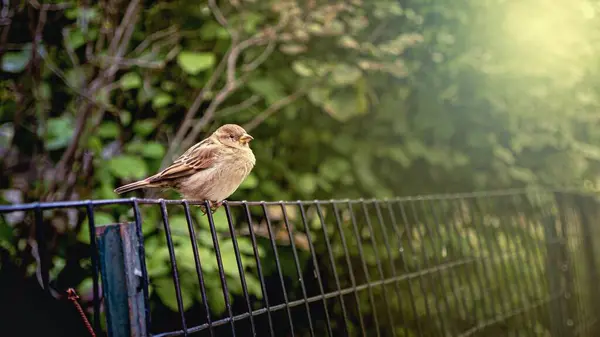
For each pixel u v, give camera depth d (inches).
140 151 151.8
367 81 184.5
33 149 152.3
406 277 119.0
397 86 191.5
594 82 251.0
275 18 176.9
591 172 264.2
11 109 151.9
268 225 94.1
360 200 114.3
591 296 191.8
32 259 140.5
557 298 169.3
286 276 166.6
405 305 180.7
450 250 145.1
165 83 169.8
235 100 173.0
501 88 201.5
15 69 151.2
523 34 211.9
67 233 144.0
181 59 153.5
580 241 190.7
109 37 161.8
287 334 167.6
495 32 213.3
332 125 180.4
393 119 186.9
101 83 157.9
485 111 202.8
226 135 122.2
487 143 202.1
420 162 195.2
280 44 175.6
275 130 174.2
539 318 157.6
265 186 164.7
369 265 179.9
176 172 114.9
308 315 96.6
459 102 199.8
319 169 174.1
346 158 178.9
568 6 220.2
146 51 169.5
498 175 206.8
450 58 205.9
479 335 148.9
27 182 150.8
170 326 148.5
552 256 171.2
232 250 137.0
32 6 153.5
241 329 162.2
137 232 70.2
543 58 212.8
